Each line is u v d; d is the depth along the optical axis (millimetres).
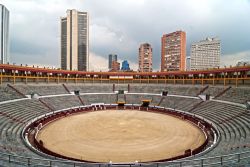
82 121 50219
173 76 81188
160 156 28734
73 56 178375
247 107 44375
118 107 70938
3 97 51500
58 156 27438
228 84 63312
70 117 54812
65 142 34719
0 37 167875
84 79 85375
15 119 41719
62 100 65812
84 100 71312
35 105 54906
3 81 59688
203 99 61750
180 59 157250
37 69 69438
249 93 51688
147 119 53281
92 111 64875
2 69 59219
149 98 74438
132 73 88250
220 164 15375
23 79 66375
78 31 184375
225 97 56250
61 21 181500
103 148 31984
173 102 67000
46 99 61906
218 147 26578
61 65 183250
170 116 57562
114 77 88750
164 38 168500
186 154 27594
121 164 19719
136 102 73438
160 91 77375
